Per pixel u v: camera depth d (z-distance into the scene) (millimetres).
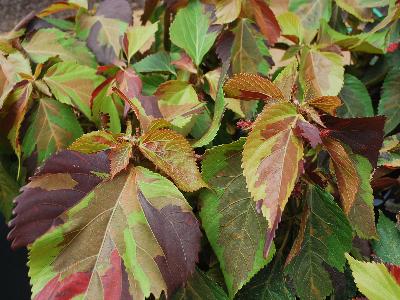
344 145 442
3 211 565
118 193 408
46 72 531
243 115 509
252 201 431
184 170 416
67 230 387
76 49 567
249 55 549
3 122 516
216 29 556
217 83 525
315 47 562
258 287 477
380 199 578
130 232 392
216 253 429
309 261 457
